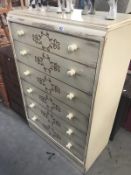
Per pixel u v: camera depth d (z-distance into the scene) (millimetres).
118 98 1186
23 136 1640
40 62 1086
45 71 1095
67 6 959
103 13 916
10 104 1895
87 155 1200
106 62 775
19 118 1837
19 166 1393
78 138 1184
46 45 961
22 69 1300
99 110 988
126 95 1279
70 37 804
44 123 1482
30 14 978
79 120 1073
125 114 1530
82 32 734
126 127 1658
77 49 807
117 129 1567
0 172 1355
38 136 1642
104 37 674
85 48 771
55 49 924
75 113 1073
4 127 1732
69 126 1201
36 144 1563
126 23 767
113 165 1380
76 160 1335
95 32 695
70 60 879
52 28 849
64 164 1399
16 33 1112
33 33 990
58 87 1075
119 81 1045
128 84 1378
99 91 864
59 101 1146
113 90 1028
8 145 1556
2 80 1706
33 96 1392
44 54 1016
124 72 1046
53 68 1018
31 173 1342
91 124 994
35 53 1076
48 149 1519
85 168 1296
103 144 1421
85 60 804
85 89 897
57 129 1361
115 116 1364
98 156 1441
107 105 1063
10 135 1648
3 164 1411
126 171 1341
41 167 1380
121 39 796
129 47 919
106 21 743
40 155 1469
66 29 790
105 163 1394
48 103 1270
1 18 1542
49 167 1379
